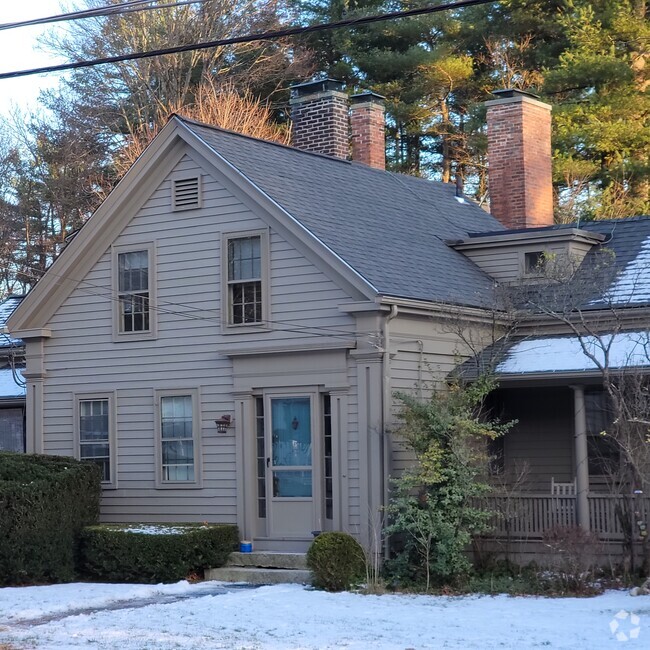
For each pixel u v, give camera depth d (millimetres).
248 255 19125
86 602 15680
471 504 17125
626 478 16750
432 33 39969
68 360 21031
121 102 39750
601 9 35500
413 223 22391
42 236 40625
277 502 18516
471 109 37781
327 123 25672
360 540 17406
